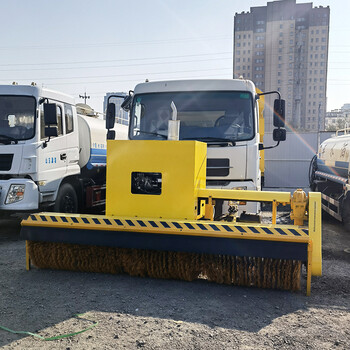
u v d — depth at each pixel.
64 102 7.46
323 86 115.81
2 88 6.62
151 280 4.43
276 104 6.18
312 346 2.93
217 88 6.19
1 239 6.88
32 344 2.93
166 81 6.35
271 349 2.88
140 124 6.32
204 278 4.52
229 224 4.06
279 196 4.42
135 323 3.30
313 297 3.98
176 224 4.17
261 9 118.31
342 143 8.18
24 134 6.51
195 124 6.12
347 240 7.11
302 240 3.85
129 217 4.41
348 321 3.41
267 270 4.08
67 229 4.43
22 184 6.32
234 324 3.30
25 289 4.12
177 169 4.38
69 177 7.69
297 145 17.48
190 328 3.21
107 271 4.60
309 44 116.06
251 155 5.93
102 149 9.29
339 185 8.35
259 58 118.94
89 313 3.50
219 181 5.91
